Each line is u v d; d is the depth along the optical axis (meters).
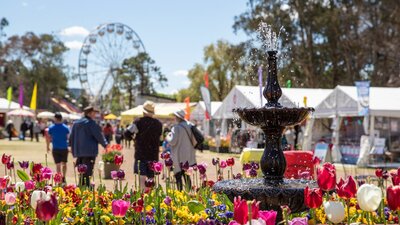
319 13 43.12
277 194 5.18
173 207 5.50
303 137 23.73
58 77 83.88
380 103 19.58
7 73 80.69
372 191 2.98
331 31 43.12
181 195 6.32
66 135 11.77
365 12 41.97
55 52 83.44
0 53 79.94
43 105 84.38
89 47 56.41
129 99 91.62
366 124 19.53
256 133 22.09
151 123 9.08
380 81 42.22
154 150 9.17
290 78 41.97
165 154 7.51
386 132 21.06
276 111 5.64
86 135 10.29
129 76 89.19
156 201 5.66
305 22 43.31
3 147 31.78
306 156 9.20
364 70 44.88
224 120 29.45
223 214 5.19
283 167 5.90
